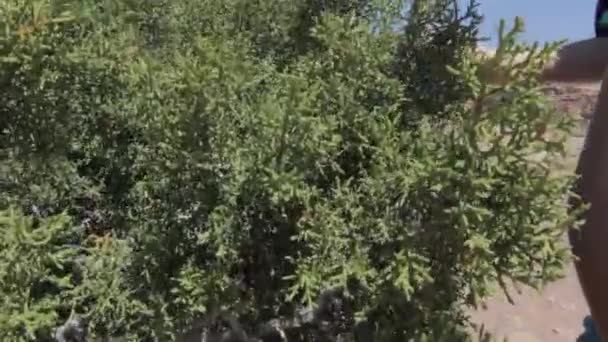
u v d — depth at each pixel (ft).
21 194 3.92
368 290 3.76
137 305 3.78
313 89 3.66
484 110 3.46
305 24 4.34
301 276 3.62
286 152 3.51
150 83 3.56
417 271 3.51
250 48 4.39
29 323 3.47
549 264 3.56
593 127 4.69
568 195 4.03
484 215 3.41
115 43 4.07
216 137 3.53
